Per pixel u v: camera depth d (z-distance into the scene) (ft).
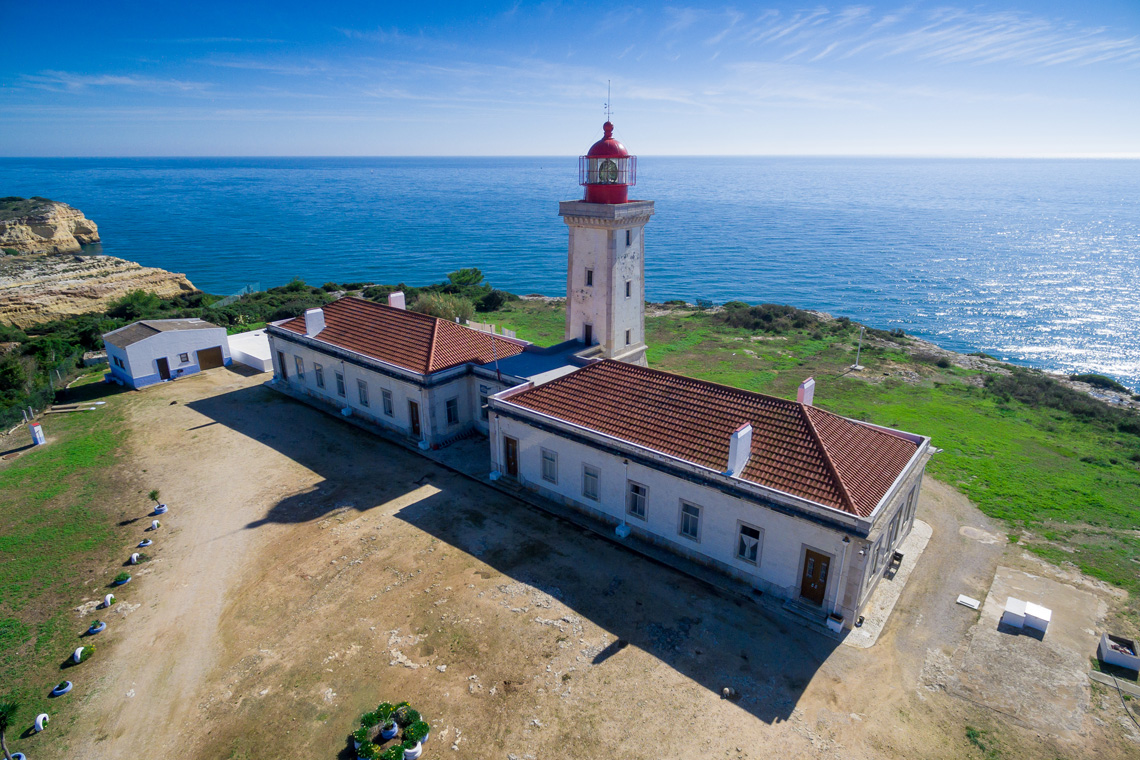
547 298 261.44
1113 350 245.45
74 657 60.44
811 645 61.67
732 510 68.33
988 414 126.93
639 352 114.21
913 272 401.90
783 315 219.00
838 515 59.72
